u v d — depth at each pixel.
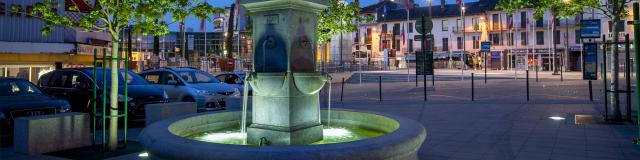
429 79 38.88
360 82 34.28
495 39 68.06
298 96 5.79
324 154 4.07
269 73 5.69
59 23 7.41
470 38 70.75
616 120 10.29
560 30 61.59
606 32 51.38
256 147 4.16
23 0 22.30
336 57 54.97
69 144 7.49
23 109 8.52
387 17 79.12
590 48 10.43
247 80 5.82
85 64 25.78
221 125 7.05
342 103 16.91
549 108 13.66
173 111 9.56
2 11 21.33
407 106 15.24
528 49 64.25
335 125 7.34
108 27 7.51
